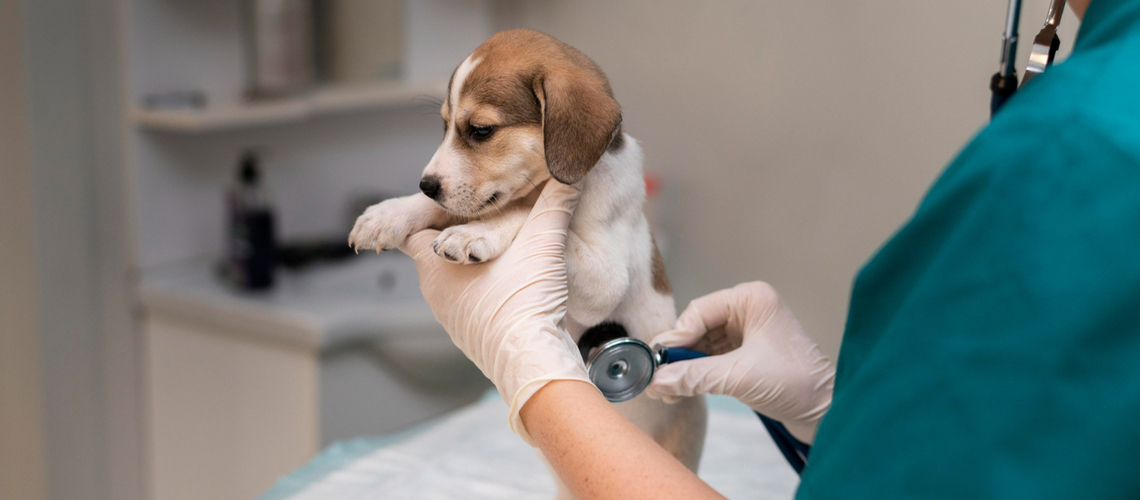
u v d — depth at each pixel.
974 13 2.71
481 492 1.45
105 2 2.39
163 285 2.61
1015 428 0.58
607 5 3.38
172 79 2.57
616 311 1.15
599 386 1.01
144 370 2.70
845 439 0.66
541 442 0.85
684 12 3.23
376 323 2.49
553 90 1.01
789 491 1.44
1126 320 0.56
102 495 2.61
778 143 3.18
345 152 3.17
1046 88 0.65
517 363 0.92
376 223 1.08
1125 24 0.64
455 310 1.03
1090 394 0.56
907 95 2.90
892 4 2.86
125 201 2.53
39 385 2.39
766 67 3.13
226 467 2.60
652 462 0.75
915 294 0.66
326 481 1.50
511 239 1.05
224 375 2.54
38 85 2.26
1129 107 0.60
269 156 2.89
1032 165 0.61
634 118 3.45
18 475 2.51
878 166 3.01
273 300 2.52
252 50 2.67
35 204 2.30
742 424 1.69
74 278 2.43
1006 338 0.59
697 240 3.43
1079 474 0.56
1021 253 0.60
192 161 2.68
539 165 1.08
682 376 1.04
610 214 1.10
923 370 0.63
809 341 1.14
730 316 1.16
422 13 3.21
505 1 3.53
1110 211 0.58
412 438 1.69
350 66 2.95
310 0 2.74
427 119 3.49
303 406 2.41
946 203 0.67
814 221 3.17
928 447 0.61
